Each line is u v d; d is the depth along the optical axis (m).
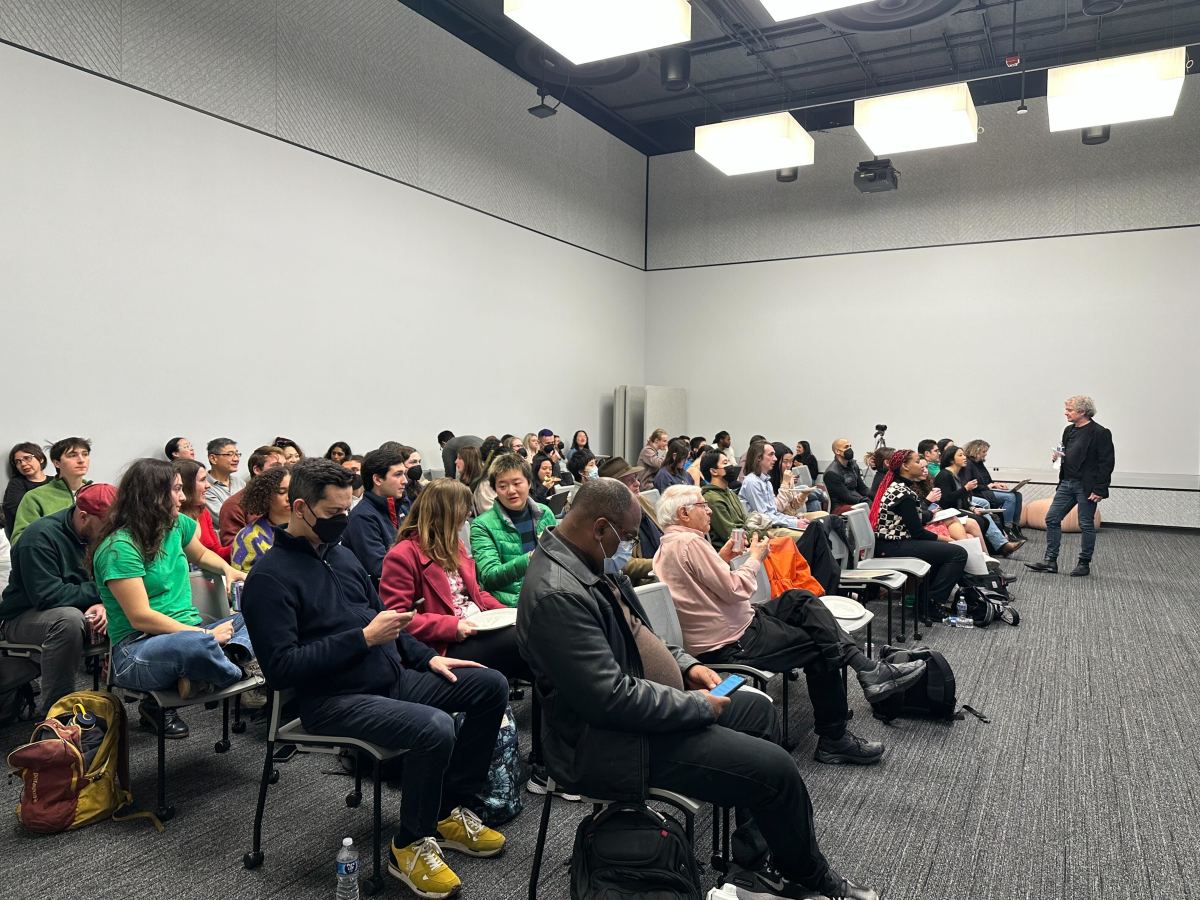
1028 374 10.09
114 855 2.41
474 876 2.34
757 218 11.59
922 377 10.64
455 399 8.57
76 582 3.17
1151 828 2.64
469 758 2.46
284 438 6.20
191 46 5.95
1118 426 9.69
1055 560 6.97
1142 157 9.53
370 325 7.52
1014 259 10.16
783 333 11.45
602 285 11.19
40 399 5.08
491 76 9.03
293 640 2.21
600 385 11.20
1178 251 9.38
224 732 3.16
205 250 6.07
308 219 6.90
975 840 2.56
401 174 7.84
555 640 1.90
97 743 2.62
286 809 2.70
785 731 3.25
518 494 3.56
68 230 5.22
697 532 3.15
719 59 9.32
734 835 2.21
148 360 5.69
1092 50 9.11
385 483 3.50
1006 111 10.17
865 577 4.47
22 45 4.98
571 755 1.98
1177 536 9.05
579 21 4.96
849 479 7.95
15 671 3.05
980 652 4.61
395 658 2.44
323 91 7.02
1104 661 4.43
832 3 4.91
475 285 8.83
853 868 2.39
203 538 4.13
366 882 2.25
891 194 10.80
